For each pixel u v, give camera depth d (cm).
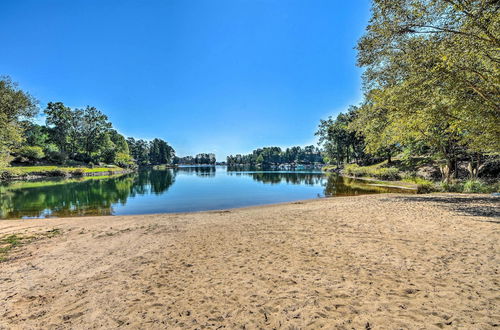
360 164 5494
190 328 309
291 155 16250
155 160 14900
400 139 1562
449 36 854
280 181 3866
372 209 1102
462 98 940
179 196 2245
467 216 828
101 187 3002
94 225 1077
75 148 7594
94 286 462
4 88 3600
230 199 2055
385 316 303
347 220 902
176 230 929
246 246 661
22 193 2380
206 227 957
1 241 838
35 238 874
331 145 6894
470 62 865
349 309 325
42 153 5634
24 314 372
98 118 7562
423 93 1000
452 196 1409
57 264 604
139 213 1496
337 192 2342
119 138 10094
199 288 425
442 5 837
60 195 2280
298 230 802
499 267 422
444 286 369
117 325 326
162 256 622
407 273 424
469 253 495
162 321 329
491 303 316
